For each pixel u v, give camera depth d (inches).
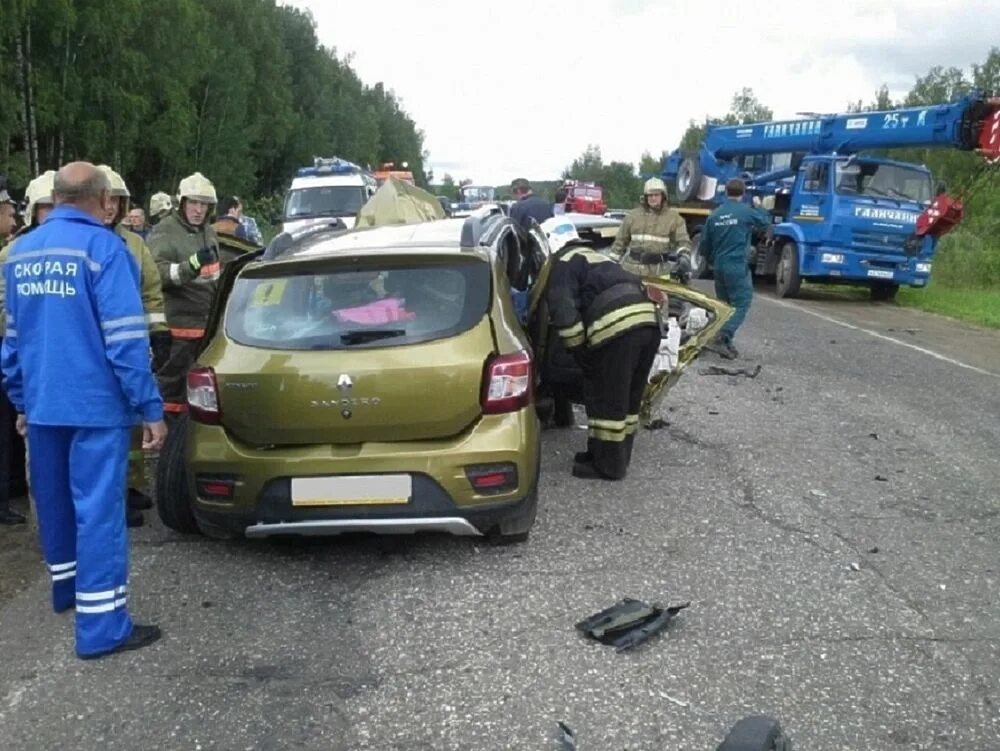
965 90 1973.4
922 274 655.8
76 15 1088.8
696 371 383.9
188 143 1481.3
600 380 234.2
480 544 200.2
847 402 335.0
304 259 189.2
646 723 134.8
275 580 184.2
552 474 246.2
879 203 644.1
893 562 192.5
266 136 2098.9
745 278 409.4
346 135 2709.2
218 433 185.8
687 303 274.8
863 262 645.3
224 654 155.5
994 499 232.7
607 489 235.1
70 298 149.9
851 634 161.3
